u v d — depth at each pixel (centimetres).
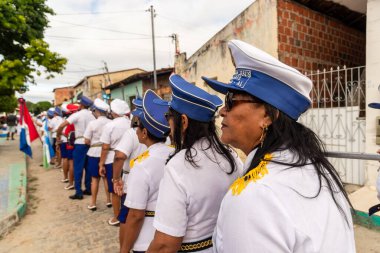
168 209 124
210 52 754
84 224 430
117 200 418
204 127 133
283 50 541
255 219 70
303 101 83
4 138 1939
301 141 84
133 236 191
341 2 552
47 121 923
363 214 367
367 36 430
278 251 67
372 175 435
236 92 87
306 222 72
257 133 86
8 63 1018
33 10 1101
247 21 610
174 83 139
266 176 77
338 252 73
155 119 193
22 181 651
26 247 365
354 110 464
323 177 83
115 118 431
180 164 127
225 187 133
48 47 1079
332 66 608
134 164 195
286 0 544
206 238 131
